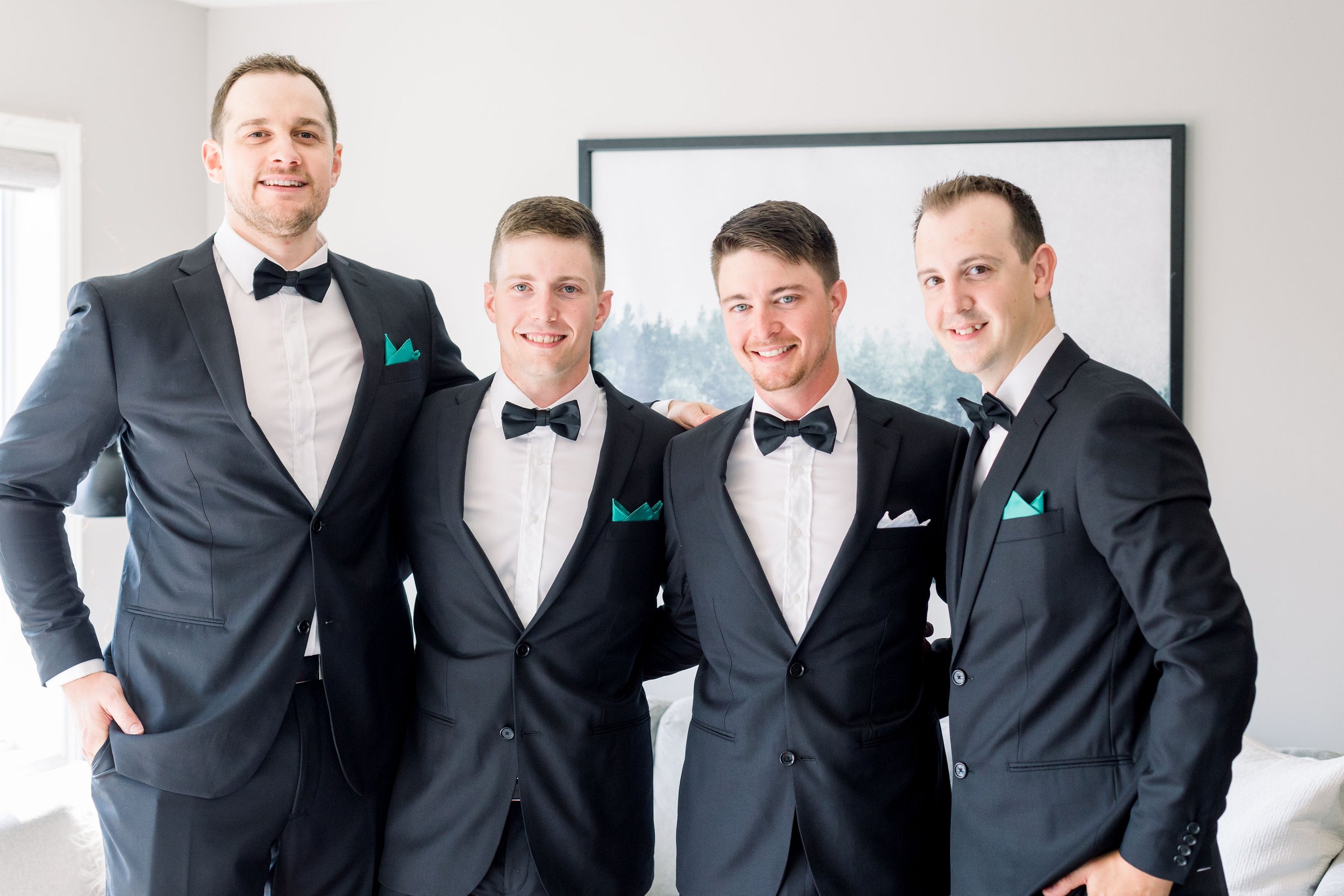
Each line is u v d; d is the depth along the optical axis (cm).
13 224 339
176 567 181
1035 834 153
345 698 183
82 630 184
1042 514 154
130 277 187
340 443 189
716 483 181
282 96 187
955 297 162
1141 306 316
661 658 203
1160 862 138
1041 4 319
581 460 193
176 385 180
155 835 175
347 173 366
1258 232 311
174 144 365
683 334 344
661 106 343
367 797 190
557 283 183
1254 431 313
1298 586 312
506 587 186
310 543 181
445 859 179
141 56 354
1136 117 316
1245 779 236
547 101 351
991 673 159
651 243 344
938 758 182
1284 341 311
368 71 363
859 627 173
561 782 180
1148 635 143
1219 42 311
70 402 179
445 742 183
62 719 338
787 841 166
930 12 325
